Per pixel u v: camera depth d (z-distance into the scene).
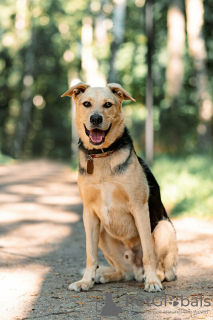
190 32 17.77
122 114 4.21
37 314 3.23
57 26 30.95
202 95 17.86
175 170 11.62
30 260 5.20
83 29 28.62
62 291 3.86
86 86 4.29
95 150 3.97
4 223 7.87
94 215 4.18
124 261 4.34
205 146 17.33
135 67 24.81
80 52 32.88
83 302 3.51
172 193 9.06
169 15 19.06
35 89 36.25
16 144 34.25
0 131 37.69
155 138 18.27
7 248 5.84
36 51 33.66
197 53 17.78
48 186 14.01
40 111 37.75
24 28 33.25
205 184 9.28
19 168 22.27
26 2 32.47
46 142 36.69
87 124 4.02
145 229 3.96
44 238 6.64
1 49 33.91
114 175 3.93
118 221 4.11
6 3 32.94
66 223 7.97
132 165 3.98
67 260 5.27
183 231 6.74
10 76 35.62
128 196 3.95
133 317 3.12
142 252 4.25
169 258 4.14
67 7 28.80
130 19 27.05
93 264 4.07
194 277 4.26
